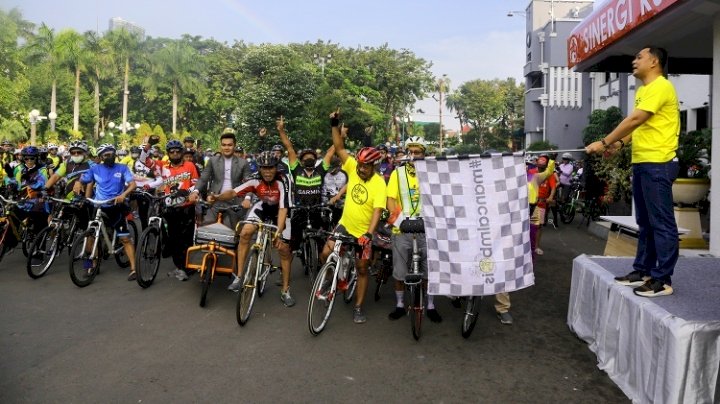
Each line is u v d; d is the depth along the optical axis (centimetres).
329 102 3628
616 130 384
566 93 3084
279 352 432
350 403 344
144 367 398
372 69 5400
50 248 679
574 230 1152
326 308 495
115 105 6812
